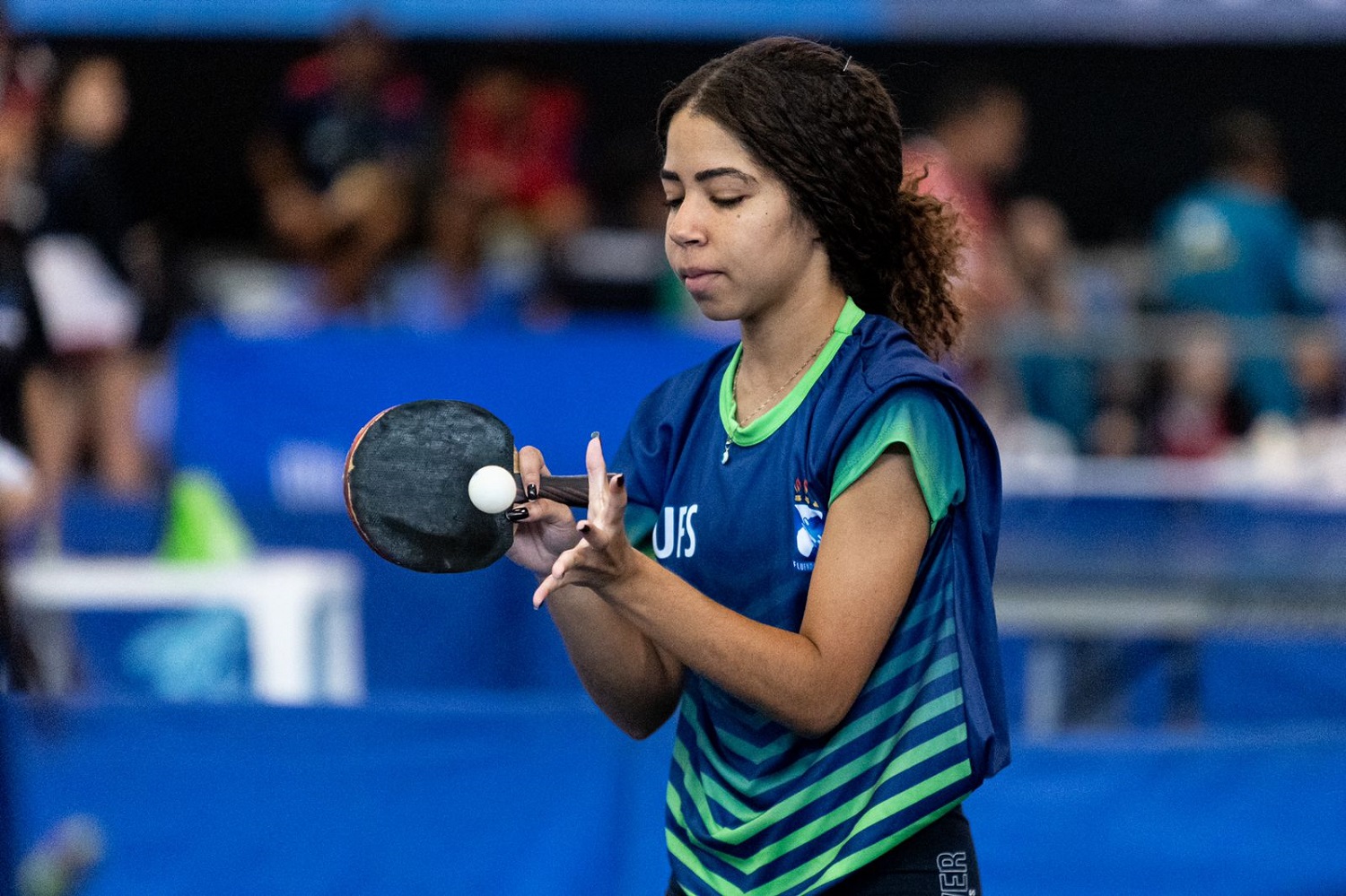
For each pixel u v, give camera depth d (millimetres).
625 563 6703
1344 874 13086
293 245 30625
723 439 7852
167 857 13508
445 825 13461
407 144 31000
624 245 31812
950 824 7766
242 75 42469
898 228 7883
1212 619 18828
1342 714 18969
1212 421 24328
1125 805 13164
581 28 35812
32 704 13531
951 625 7473
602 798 13414
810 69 7477
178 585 19750
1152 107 43188
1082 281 32125
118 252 26594
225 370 25344
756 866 7691
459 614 22141
